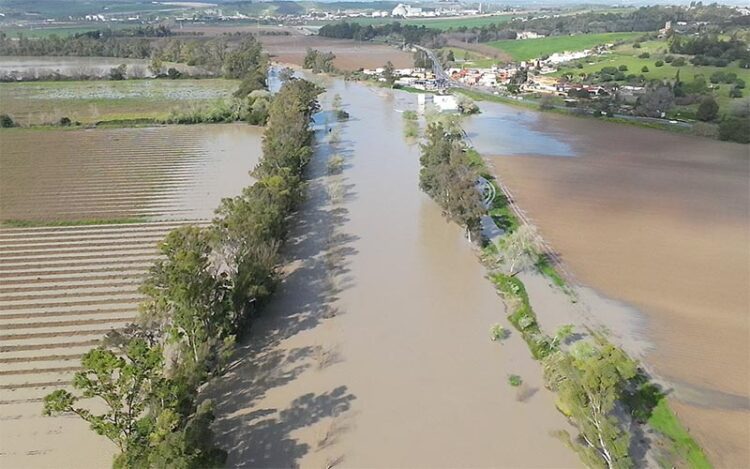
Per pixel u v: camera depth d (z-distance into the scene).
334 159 93.56
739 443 35.94
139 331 38.19
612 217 71.44
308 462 34.62
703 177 87.50
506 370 43.03
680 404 39.34
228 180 85.81
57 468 34.09
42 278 56.59
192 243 42.72
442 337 47.16
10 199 77.69
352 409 39.00
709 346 45.56
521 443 36.00
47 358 44.34
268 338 47.00
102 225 69.19
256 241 51.47
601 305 51.75
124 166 93.00
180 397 32.78
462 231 67.88
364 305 51.91
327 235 66.56
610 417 34.69
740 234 66.19
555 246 63.38
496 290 54.81
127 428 30.64
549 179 86.12
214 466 30.98
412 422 37.81
